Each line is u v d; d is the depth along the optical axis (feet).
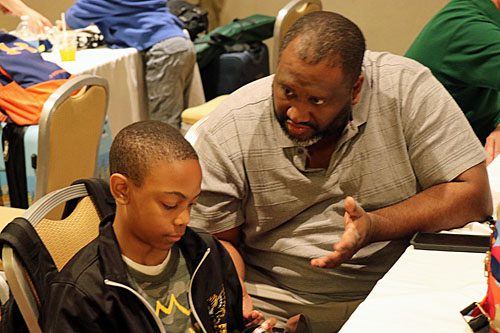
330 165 5.70
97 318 4.09
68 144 8.14
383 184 5.80
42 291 4.32
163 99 13.65
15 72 9.52
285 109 5.27
